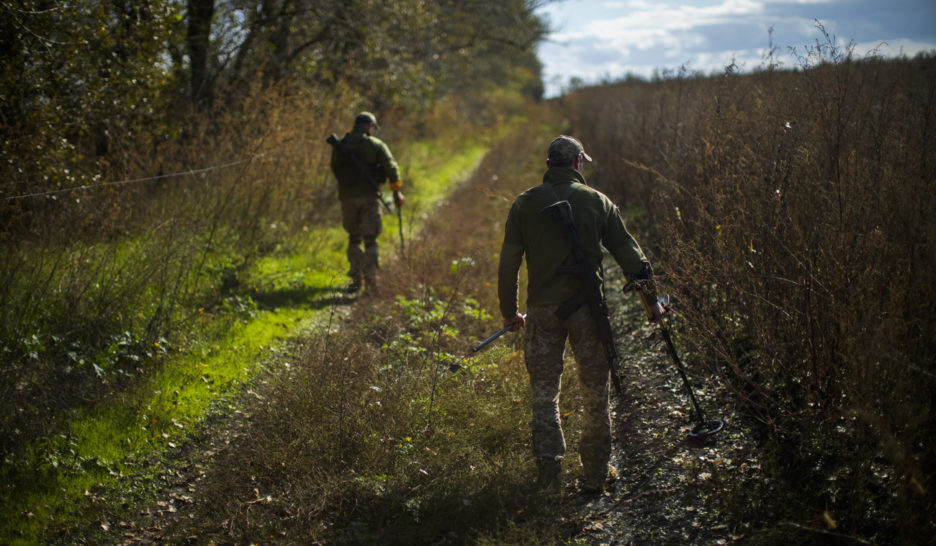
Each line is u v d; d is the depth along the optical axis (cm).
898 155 351
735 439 358
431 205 1137
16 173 522
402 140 1598
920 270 277
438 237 853
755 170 428
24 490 338
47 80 591
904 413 266
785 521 287
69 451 370
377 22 1229
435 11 1487
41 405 394
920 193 306
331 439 375
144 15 719
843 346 307
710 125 516
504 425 388
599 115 1606
